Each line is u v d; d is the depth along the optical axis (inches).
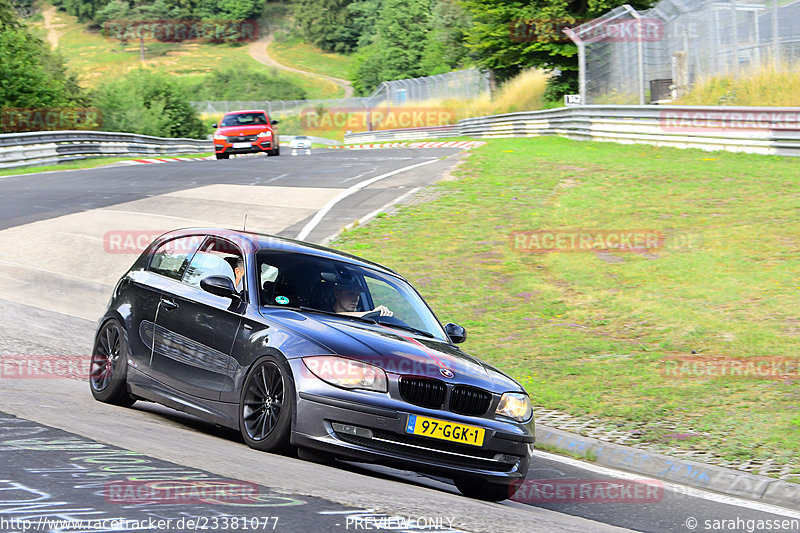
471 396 518.9
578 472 639.1
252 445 511.8
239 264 587.5
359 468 547.5
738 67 2477.9
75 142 3021.7
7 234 1427.2
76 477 364.2
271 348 515.5
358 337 523.5
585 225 1480.1
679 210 1533.0
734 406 756.0
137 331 622.5
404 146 3777.1
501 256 1316.4
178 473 388.5
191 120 6087.6
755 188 1656.0
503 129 3814.0
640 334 973.2
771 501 585.9
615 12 2997.0
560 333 986.7
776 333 943.7
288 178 2127.2
